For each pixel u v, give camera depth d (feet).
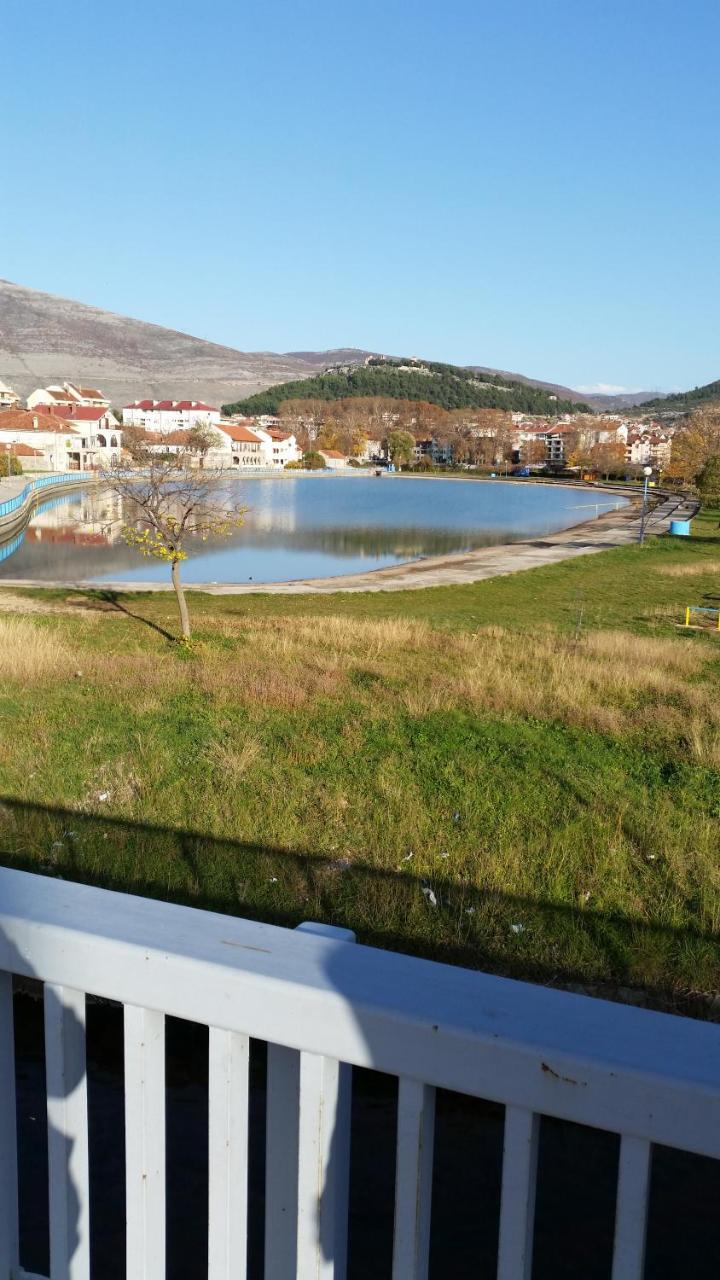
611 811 25.73
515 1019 3.08
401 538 189.37
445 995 3.20
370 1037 3.18
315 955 3.45
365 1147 12.28
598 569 130.52
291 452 539.70
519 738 33.30
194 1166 11.25
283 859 21.76
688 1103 2.81
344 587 110.83
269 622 69.97
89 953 3.57
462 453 620.49
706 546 159.94
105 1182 10.73
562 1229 10.98
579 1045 2.95
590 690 42.14
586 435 568.00
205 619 74.43
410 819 24.58
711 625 79.82
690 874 21.62
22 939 3.68
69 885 4.00
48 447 359.05
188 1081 13.87
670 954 17.85
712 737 34.04
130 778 27.55
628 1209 2.98
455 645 55.11
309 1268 3.47
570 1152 12.44
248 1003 3.34
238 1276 3.65
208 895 19.97
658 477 445.37
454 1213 11.26
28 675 42.63
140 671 44.47
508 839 23.48
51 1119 3.78
